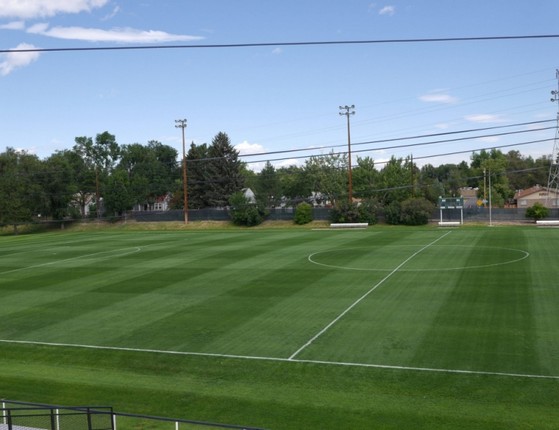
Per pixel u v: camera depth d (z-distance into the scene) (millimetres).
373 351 19109
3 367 19453
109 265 40375
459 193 149125
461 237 50875
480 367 17156
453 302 25172
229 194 104562
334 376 17125
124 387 17047
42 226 91125
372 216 74688
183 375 17953
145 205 147250
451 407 14508
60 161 99812
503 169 144250
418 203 72000
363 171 111125
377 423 13789
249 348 20094
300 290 29094
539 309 23328
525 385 15672
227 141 105812
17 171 91125
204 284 31719
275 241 52781
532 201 137500
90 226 88938
